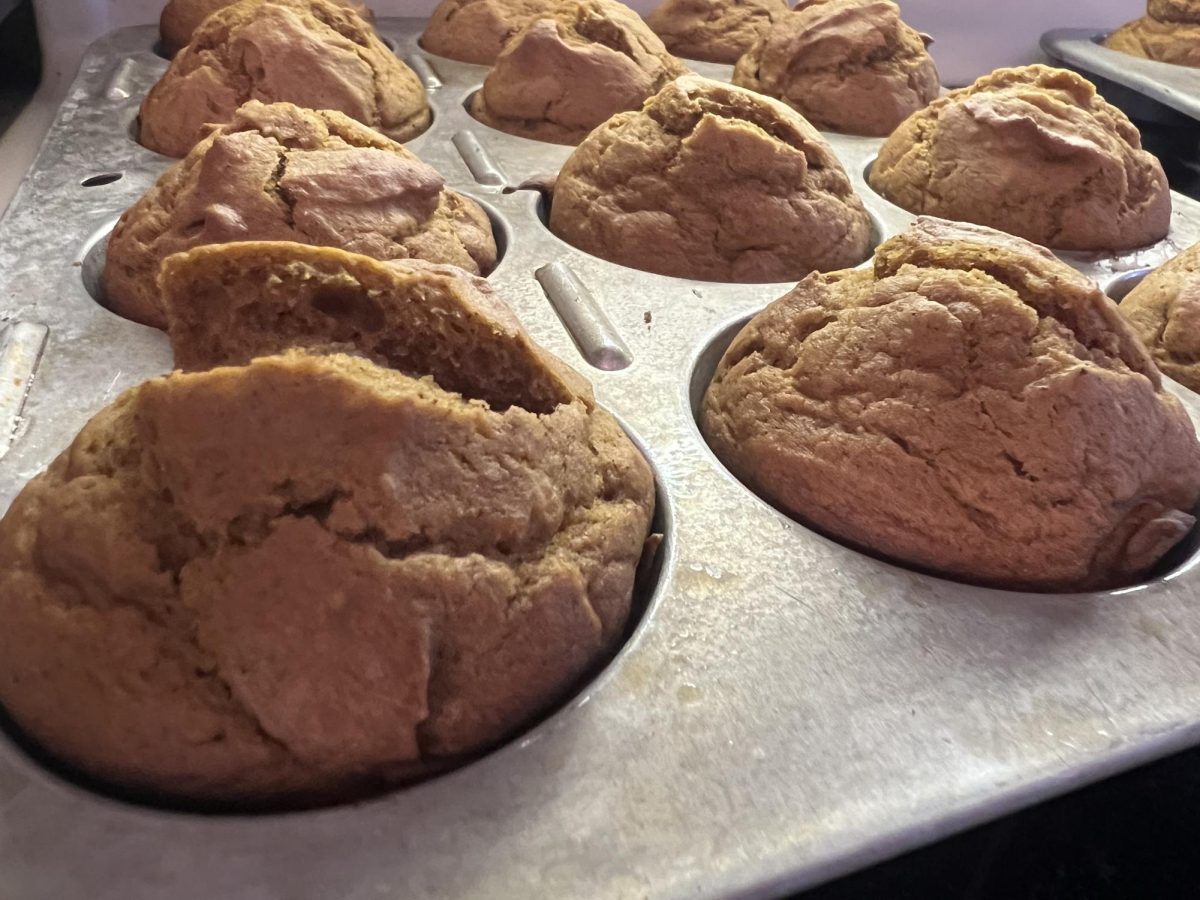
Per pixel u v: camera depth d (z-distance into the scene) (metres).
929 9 0.32
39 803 0.08
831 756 0.08
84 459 0.09
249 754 0.08
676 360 0.14
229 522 0.08
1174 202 0.22
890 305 0.12
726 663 0.09
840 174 0.18
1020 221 0.19
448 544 0.08
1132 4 0.34
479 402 0.09
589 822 0.08
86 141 0.20
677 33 0.29
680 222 0.17
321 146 0.15
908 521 0.11
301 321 0.09
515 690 0.09
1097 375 0.11
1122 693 0.09
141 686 0.08
